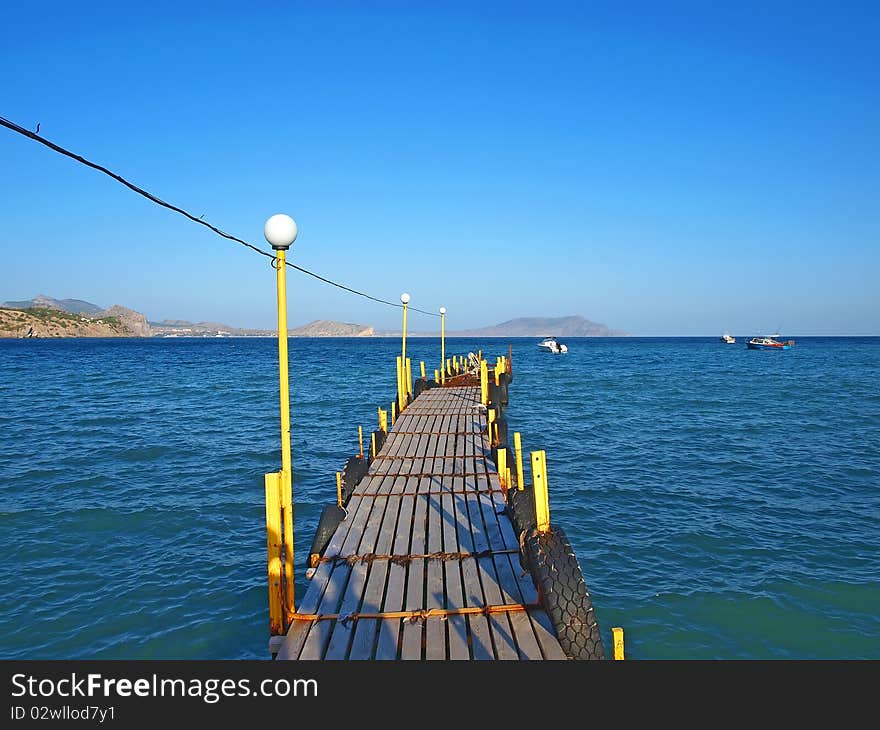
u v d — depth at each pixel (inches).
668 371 2554.1
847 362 3225.9
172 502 596.7
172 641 341.1
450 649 233.8
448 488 457.1
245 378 2116.1
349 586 286.5
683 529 516.7
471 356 1787.6
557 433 999.6
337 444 914.7
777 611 370.9
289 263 298.2
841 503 597.0
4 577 421.7
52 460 776.3
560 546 256.5
